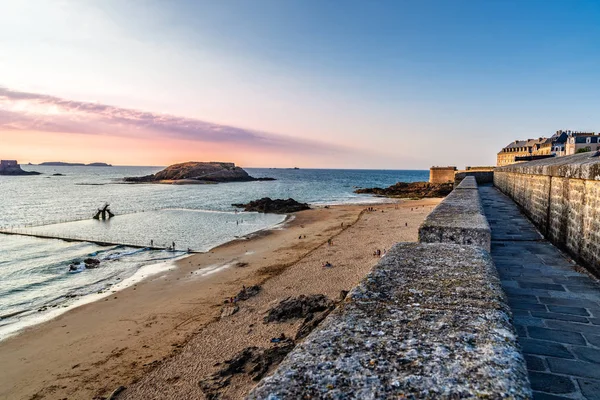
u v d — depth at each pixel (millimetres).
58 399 10258
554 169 6141
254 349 12008
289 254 26641
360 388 1158
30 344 13539
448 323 1649
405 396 1106
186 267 24250
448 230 4082
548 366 2484
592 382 2275
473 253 2977
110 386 10719
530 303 3635
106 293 19266
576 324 3117
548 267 4879
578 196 4977
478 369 1245
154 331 14312
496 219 9398
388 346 1445
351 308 1902
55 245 32250
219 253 28000
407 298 1989
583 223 4766
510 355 1336
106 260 26578
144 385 10617
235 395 9656
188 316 15695
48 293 19453
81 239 34438
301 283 19172
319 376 1243
